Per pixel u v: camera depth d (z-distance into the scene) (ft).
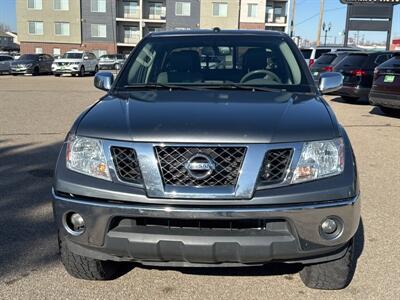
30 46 202.28
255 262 9.23
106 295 10.71
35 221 14.99
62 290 10.89
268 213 8.84
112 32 204.23
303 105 10.93
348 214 9.26
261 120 9.62
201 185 8.93
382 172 21.26
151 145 9.11
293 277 11.48
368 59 47.62
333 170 9.36
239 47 14.42
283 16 211.61
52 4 199.93
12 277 11.45
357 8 99.66
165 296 10.69
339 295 10.73
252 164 8.93
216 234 8.96
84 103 47.75
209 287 11.07
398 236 13.98
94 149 9.50
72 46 203.31
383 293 10.83
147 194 9.00
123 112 10.37
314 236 9.12
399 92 34.78
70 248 9.90
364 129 32.76
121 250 9.23
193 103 10.83
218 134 9.09
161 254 9.12
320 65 59.47
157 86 13.11
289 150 9.15
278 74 13.56
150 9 206.18
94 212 9.22
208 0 200.75
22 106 44.39
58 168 9.89
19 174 20.49
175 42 14.83
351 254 10.12
